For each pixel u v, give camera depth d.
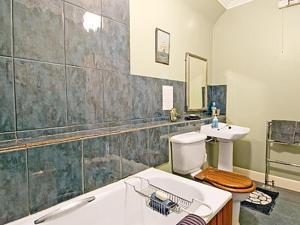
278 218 1.82
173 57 2.18
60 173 1.07
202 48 2.69
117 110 1.58
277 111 2.47
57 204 1.06
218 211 1.07
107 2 1.47
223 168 2.29
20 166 0.92
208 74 2.86
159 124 1.77
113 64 1.54
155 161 1.69
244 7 2.64
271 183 2.53
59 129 1.23
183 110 2.38
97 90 1.43
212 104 2.85
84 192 1.19
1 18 0.99
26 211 0.95
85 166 1.19
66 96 1.25
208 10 2.60
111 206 1.23
